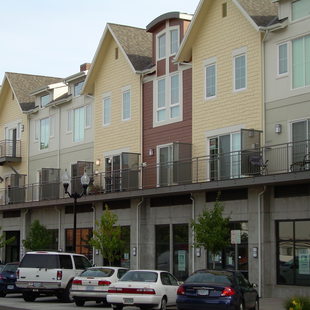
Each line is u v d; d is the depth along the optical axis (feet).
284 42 91.91
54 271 85.76
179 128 109.50
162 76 114.42
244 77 97.55
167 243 108.06
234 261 95.55
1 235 147.64
